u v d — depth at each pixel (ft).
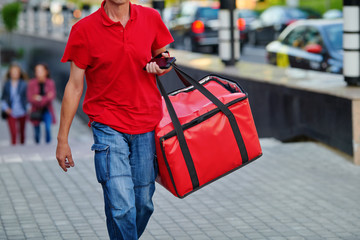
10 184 26.27
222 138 15.10
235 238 19.31
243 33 94.84
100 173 14.97
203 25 93.04
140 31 14.67
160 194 24.47
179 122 14.78
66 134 15.14
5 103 49.21
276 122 35.40
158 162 15.30
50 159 31.14
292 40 52.03
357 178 26.22
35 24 127.13
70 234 19.95
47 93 47.52
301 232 19.76
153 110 15.15
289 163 28.96
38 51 97.25
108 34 14.46
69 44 14.62
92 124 15.20
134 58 14.61
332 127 29.86
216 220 21.20
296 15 98.78
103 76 14.71
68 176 27.48
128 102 14.84
